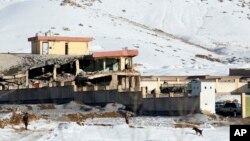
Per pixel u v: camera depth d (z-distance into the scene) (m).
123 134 126.50
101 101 198.12
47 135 126.50
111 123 155.12
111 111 183.00
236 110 182.62
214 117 169.38
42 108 194.38
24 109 191.62
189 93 185.38
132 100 187.50
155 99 181.00
